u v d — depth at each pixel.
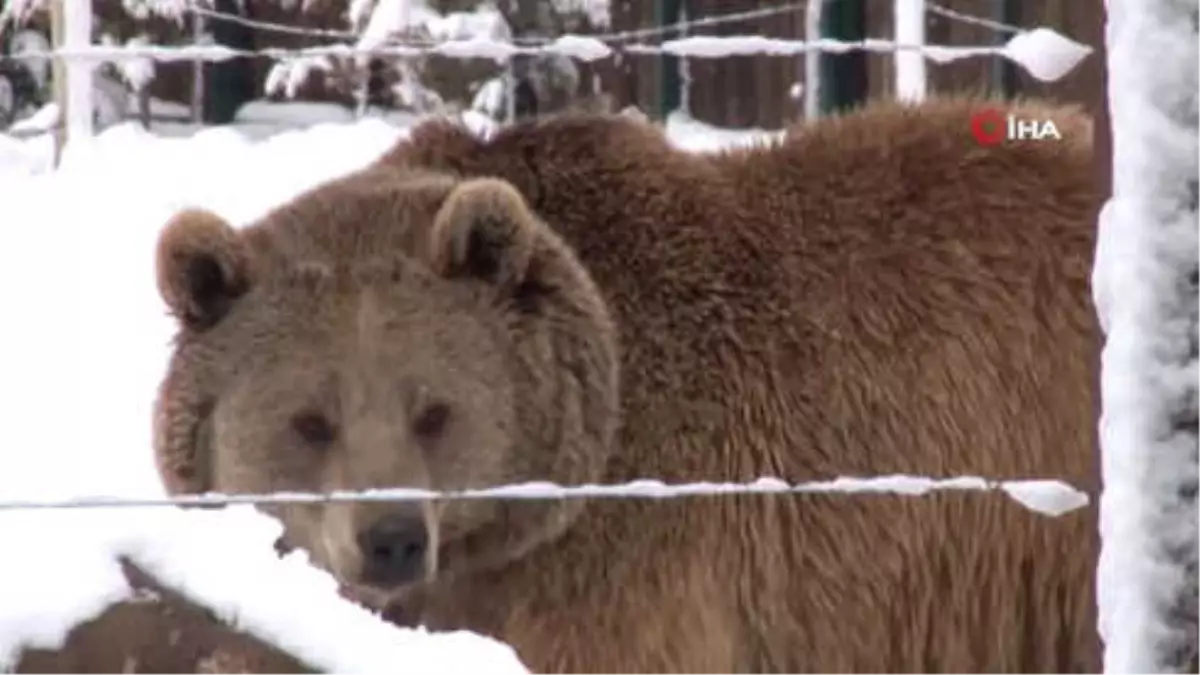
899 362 10.55
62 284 19.56
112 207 22.20
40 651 5.16
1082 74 16.30
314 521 9.75
